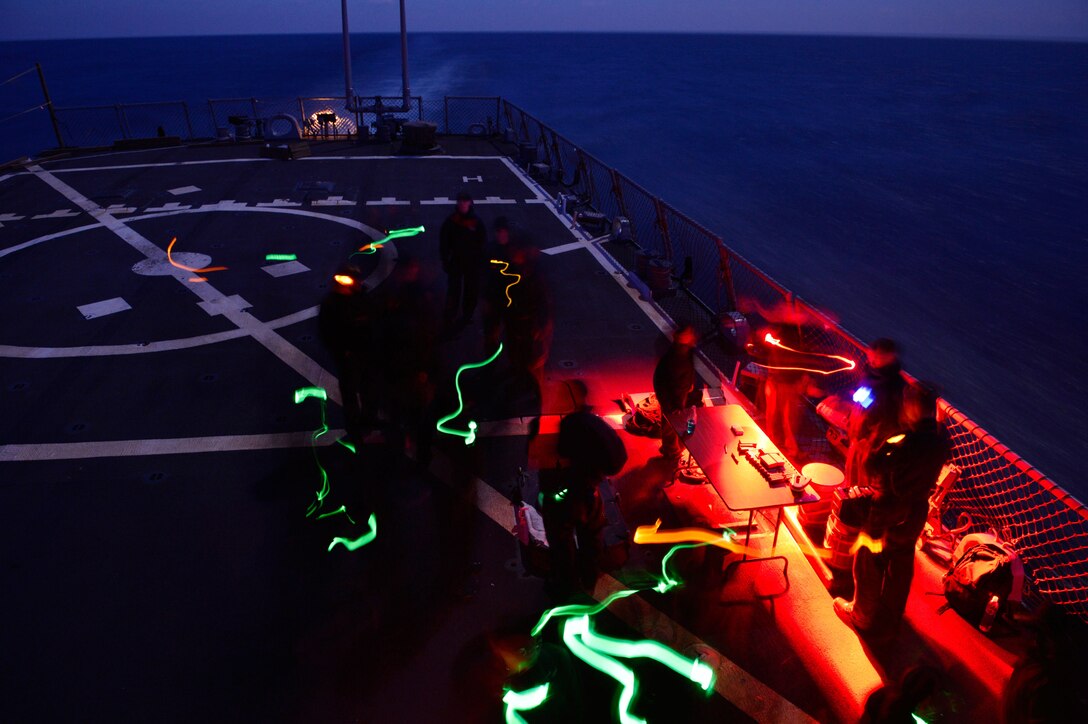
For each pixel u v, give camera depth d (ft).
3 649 16.88
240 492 22.72
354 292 22.17
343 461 24.30
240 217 52.95
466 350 32.32
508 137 83.82
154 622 17.71
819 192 183.73
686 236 88.28
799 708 15.69
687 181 186.09
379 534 20.85
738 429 20.77
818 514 20.98
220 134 81.46
